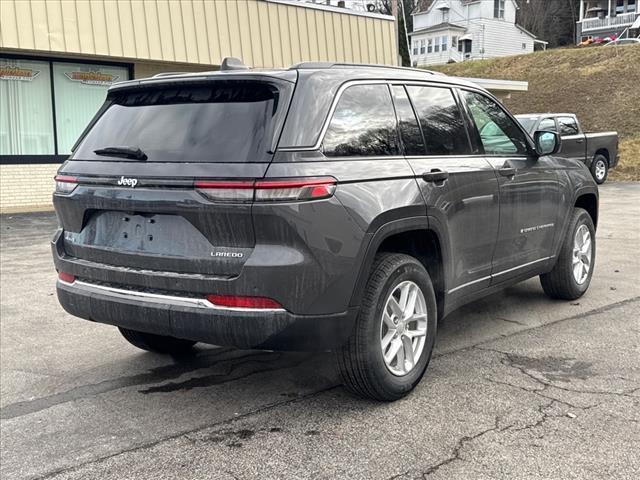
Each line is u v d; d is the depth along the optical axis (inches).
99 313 147.8
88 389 167.5
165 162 137.9
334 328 134.6
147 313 138.9
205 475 122.0
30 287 282.0
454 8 2283.5
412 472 120.6
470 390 157.8
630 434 133.3
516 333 202.4
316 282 130.1
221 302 131.0
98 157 152.0
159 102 150.9
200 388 166.1
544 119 660.7
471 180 173.0
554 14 2682.1
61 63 566.3
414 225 151.4
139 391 165.2
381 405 150.9
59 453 132.6
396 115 158.9
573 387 158.4
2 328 222.8
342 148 140.3
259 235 127.7
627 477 116.9
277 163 127.9
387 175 146.9
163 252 138.1
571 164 236.4
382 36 730.2
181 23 581.3
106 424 145.9
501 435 134.0
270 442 134.3
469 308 233.5
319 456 127.7
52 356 193.9
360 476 119.8
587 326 207.9
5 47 500.7
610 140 754.2
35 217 499.5
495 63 1462.8
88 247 150.7
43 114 563.2
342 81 146.0
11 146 550.9
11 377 177.0
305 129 133.6
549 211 213.5
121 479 121.6
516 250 197.9
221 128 136.9
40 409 155.1
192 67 622.8
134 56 558.3
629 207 548.1
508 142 200.2
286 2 647.1
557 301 239.5
